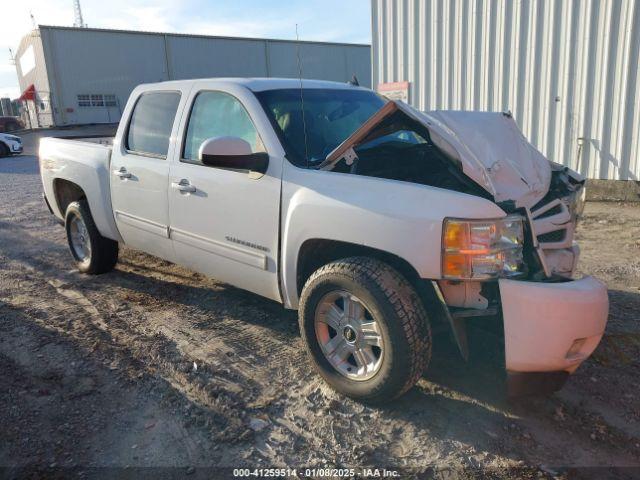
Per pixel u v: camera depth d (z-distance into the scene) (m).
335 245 3.63
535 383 3.10
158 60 41.94
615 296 5.13
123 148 5.27
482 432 3.16
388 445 3.08
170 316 4.88
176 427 3.28
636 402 3.45
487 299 3.15
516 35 10.05
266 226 3.88
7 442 3.17
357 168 3.98
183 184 4.47
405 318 3.12
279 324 4.65
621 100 9.18
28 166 18.42
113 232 5.53
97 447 3.12
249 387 3.68
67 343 4.39
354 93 4.84
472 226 3.01
